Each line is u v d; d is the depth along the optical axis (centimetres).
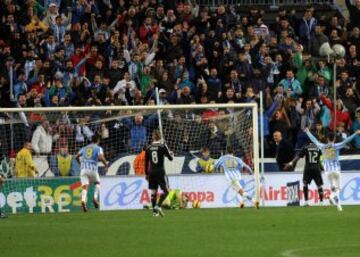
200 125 7256
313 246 3884
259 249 3794
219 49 7975
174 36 7988
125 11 8175
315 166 6612
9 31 7888
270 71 7862
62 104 7375
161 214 5759
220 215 5784
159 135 5906
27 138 7038
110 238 4341
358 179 7031
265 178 6981
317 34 8300
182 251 3756
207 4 9325
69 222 5403
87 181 6556
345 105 7706
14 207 6750
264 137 7444
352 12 8588
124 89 7531
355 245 3916
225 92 7600
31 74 7619
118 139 7162
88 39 7950
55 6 8119
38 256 3634
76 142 7125
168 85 7656
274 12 9300
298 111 7512
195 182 6931
